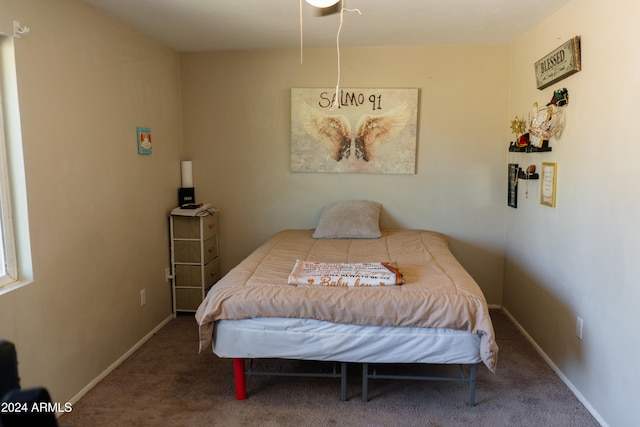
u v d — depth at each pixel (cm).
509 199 346
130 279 290
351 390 242
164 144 341
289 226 379
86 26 243
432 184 364
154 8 254
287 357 218
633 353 184
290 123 366
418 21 285
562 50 244
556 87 262
